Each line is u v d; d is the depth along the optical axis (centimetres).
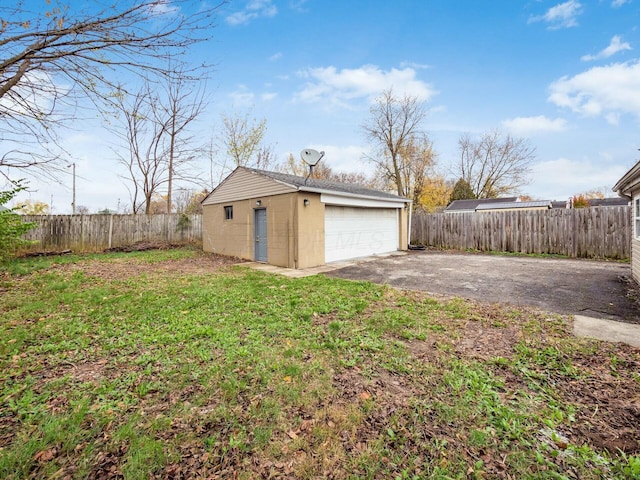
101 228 1322
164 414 228
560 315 440
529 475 173
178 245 1443
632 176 551
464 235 1345
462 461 183
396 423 216
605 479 170
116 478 173
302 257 892
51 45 301
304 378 275
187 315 446
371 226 1205
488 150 2992
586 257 1070
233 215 1145
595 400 240
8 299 527
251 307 484
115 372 290
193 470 179
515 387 260
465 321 420
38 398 246
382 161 2498
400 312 458
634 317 429
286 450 194
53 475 174
